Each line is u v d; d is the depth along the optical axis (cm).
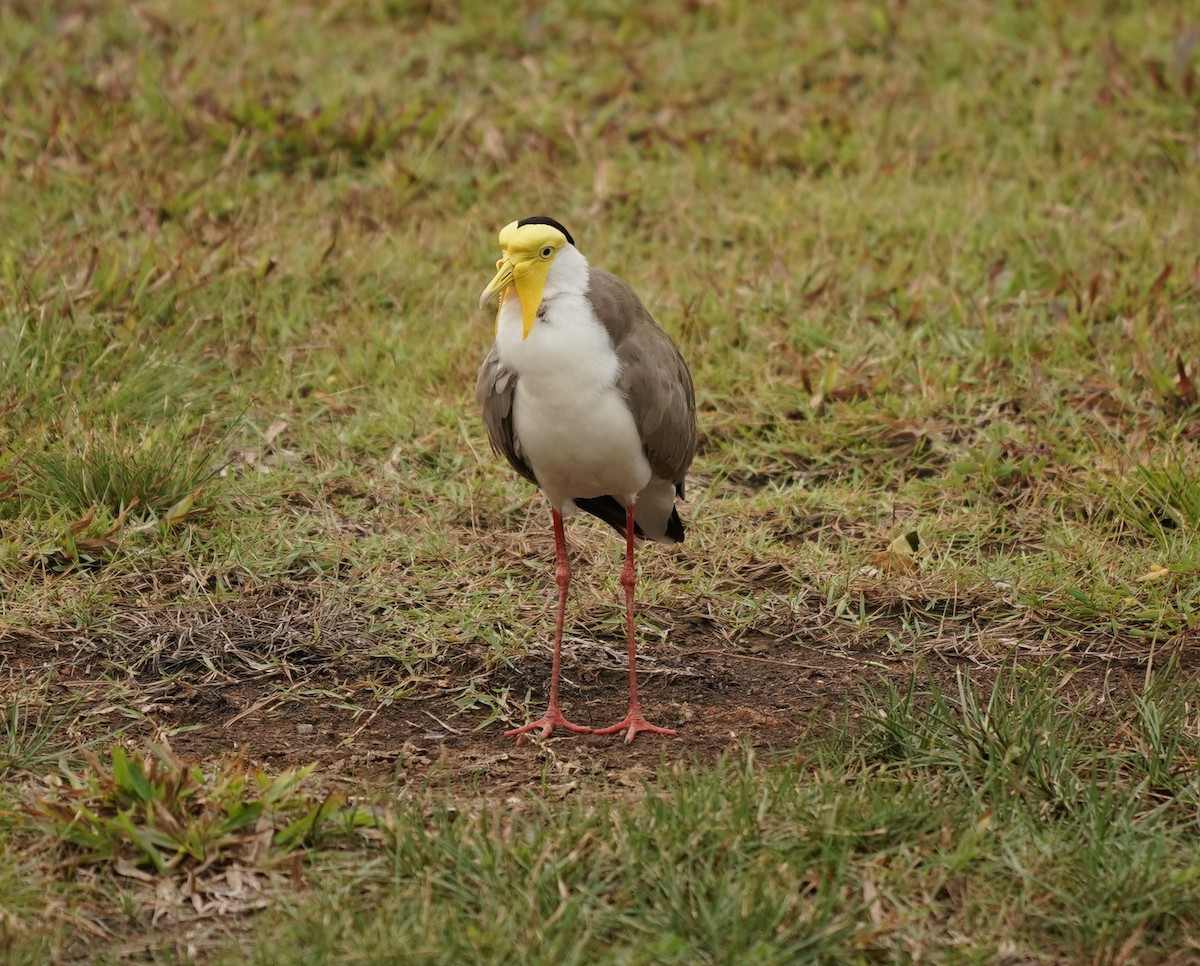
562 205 1572
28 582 991
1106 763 814
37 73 1745
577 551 1082
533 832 750
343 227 1478
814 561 1059
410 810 775
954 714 852
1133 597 993
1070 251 1440
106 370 1206
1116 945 684
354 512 1110
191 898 714
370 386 1270
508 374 884
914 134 1691
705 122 1750
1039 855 732
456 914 688
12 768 809
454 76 1848
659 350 892
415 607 998
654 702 919
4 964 654
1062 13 1900
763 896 692
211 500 1082
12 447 1098
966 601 1014
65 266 1335
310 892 715
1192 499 1075
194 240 1406
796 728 881
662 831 736
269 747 858
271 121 1644
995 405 1232
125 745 848
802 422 1234
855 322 1345
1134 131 1678
